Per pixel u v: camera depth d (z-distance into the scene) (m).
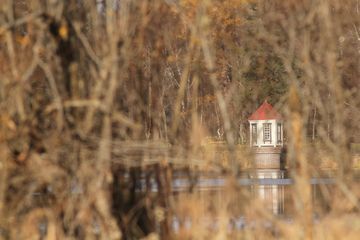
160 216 24.28
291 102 23.67
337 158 24.72
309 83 23.83
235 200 24.55
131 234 24.52
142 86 24.09
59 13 22.25
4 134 21.88
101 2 22.59
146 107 24.19
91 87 22.59
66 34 22.14
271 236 24.70
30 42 22.14
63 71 22.55
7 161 21.94
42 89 22.58
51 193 22.91
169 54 23.88
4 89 21.92
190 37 23.34
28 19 21.77
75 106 22.22
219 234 24.33
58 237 22.58
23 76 21.81
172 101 24.58
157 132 24.16
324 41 23.52
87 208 22.31
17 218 22.58
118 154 22.77
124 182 24.34
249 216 24.61
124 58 22.27
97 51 22.45
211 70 22.80
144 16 22.66
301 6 23.48
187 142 23.80
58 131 22.08
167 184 24.61
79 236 22.70
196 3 22.70
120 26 22.20
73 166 22.31
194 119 23.95
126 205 24.41
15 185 22.28
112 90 21.77
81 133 22.14
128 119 22.97
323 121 24.73
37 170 22.09
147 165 24.52
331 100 24.14
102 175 22.31
